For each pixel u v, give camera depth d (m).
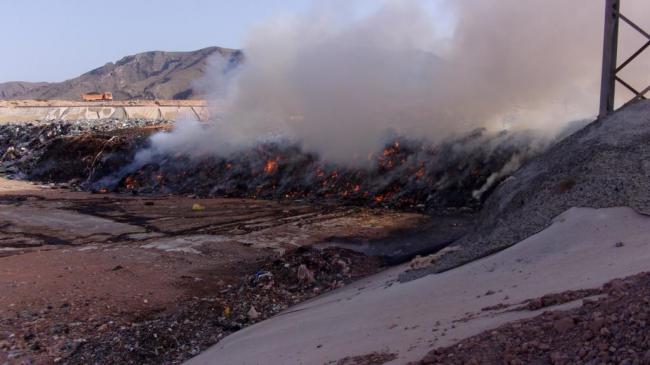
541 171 8.70
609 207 6.31
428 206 19.31
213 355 7.06
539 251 6.16
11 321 8.79
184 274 11.75
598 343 3.09
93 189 27.08
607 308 3.47
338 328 6.09
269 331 7.36
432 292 6.25
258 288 10.59
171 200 23.16
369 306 6.76
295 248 13.98
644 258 4.43
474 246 7.88
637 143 7.36
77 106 61.31
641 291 3.51
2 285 10.69
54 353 7.72
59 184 28.73
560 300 4.07
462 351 3.64
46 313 9.21
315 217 18.27
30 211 20.36
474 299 5.21
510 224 7.77
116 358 7.66
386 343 4.68
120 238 15.77
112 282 11.05
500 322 4.06
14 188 27.22
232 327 8.80
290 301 10.03
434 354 3.75
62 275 11.51
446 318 4.83
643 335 2.96
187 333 8.60
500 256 6.71
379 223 16.83
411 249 13.24
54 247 14.70
